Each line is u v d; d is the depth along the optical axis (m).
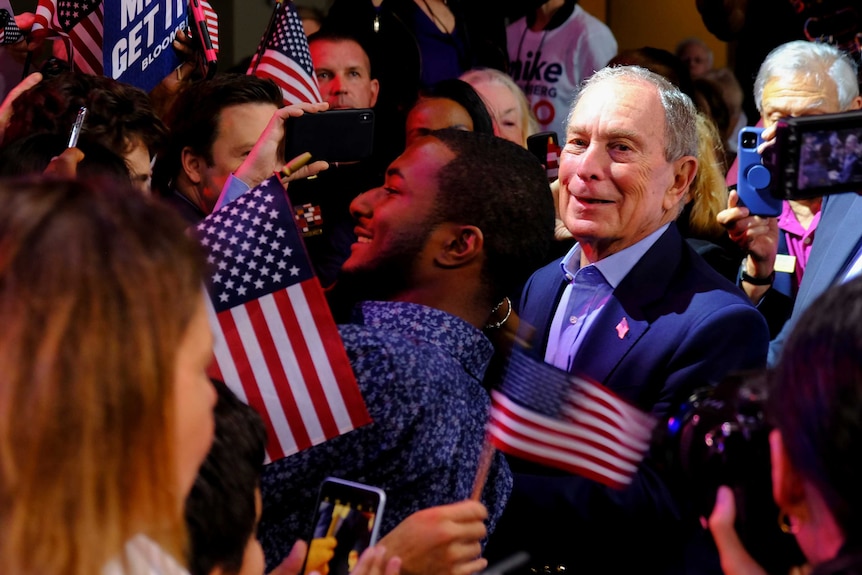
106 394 0.84
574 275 2.61
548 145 3.29
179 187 2.99
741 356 2.27
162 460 0.87
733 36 5.49
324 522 1.70
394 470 1.85
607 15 7.01
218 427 1.45
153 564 0.89
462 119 3.75
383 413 1.83
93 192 0.90
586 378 1.97
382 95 4.40
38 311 0.83
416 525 1.71
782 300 3.23
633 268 2.42
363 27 4.42
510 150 2.03
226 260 1.95
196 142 2.92
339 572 1.67
